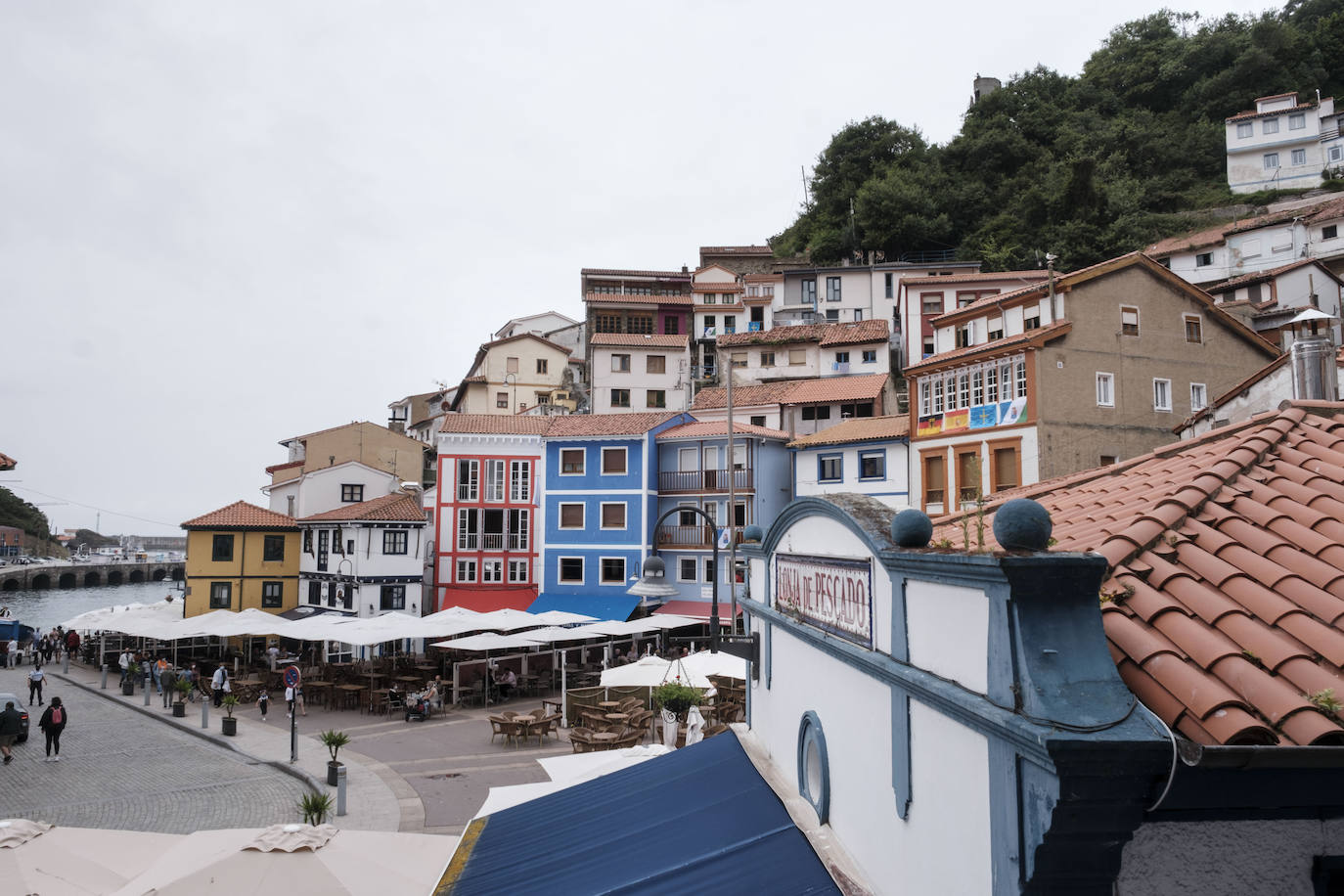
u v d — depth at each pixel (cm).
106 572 13438
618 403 6338
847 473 3953
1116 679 330
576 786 1016
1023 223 7025
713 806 769
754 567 1020
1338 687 352
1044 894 331
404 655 3822
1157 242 6756
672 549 4288
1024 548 351
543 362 7075
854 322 5953
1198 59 8506
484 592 4419
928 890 442
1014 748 339
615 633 3253
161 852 970
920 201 7494
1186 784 325
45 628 7544
